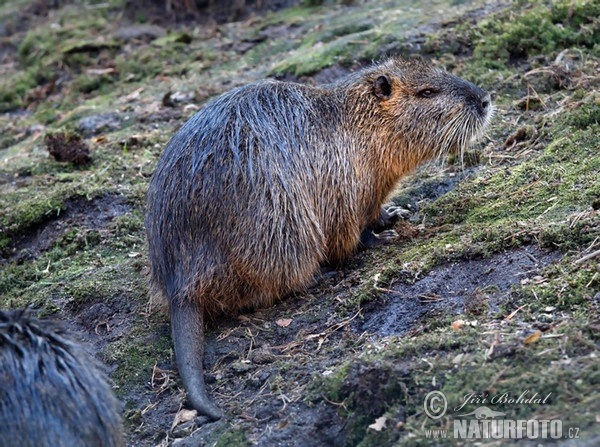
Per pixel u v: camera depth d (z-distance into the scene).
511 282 8.55
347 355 8.46
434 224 10.61
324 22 17.50
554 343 7.36
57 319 10.48
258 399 8.26
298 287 9.88
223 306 9.62
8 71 19.73
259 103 10.09
